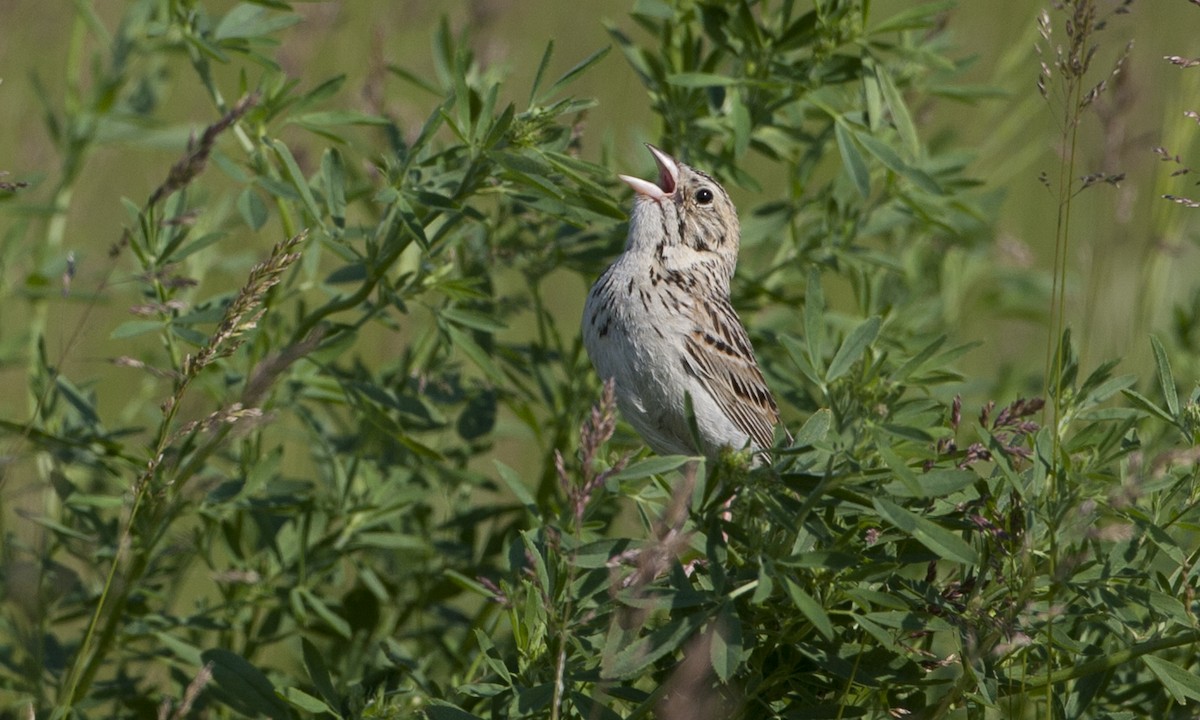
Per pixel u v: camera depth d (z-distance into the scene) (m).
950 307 13.22
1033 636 6.99
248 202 9.53
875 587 7.24
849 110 10.88
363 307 9.79
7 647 9.43
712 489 6.56
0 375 13.55
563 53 17.67
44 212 11.38
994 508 7.07
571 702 7.14
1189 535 8.54
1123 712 7.63
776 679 7.29
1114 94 10.43
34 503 10.05
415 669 8.96
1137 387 10.78
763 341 11.38
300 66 13.02
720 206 10.53
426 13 14.95
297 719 8.90
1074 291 13.92
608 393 6.27
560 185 8.71
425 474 10.85
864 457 6.72
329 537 10.25
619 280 10.16
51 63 15.99
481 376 12.30
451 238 9.90
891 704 7.55
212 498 9.41
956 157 11.56
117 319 13.80
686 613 6.68
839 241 11.29
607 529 10.51
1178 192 11.70
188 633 10.58
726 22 10.59
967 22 16.78
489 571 10.64
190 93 16.41
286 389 9.98
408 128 11.77
